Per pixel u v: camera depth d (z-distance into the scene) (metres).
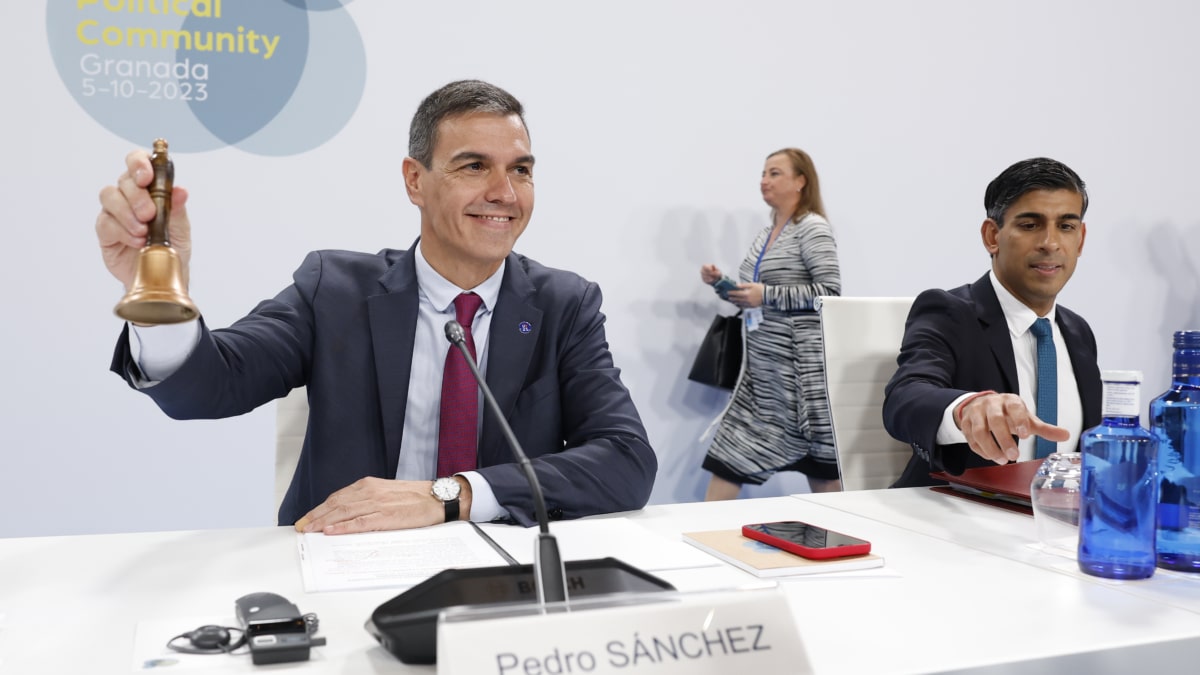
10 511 3.12
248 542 1.08
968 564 0.99
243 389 1.32
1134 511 0.93
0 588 0.89
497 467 1.21
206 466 3.31
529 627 0.59
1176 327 4.55
